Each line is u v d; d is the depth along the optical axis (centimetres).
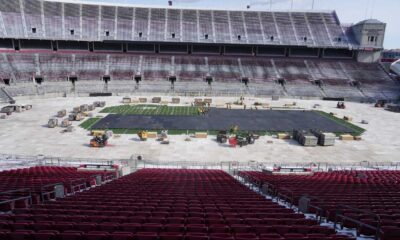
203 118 5144
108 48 8331
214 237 771
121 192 1469
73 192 1589
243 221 977
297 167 2870
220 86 7625
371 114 5862
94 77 7438
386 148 3800
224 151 3553
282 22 8975
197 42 8225
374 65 8512
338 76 8069
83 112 5138
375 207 1179
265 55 8831
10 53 7262
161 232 827
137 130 4331
